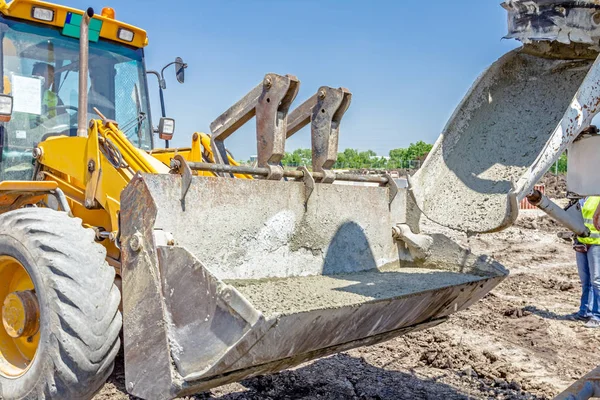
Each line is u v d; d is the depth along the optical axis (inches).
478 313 288.5
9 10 182.4
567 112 110.4
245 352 99.3
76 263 124.2
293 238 150.3
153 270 109.3
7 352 139.1
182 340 104.1
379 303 123.5
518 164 135.9
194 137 190.1
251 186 141.3
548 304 312.2
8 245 131.4
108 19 201.9
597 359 216.7
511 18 130.0
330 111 153.7
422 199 139.7
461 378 190.2
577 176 153.1
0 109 157.6
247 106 154.5
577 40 124.3
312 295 125.4
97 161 153.8
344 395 169.8
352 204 165.2
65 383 119.8
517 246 552.7
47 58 191.9
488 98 152.4
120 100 210.2
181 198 126.1
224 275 133.9
